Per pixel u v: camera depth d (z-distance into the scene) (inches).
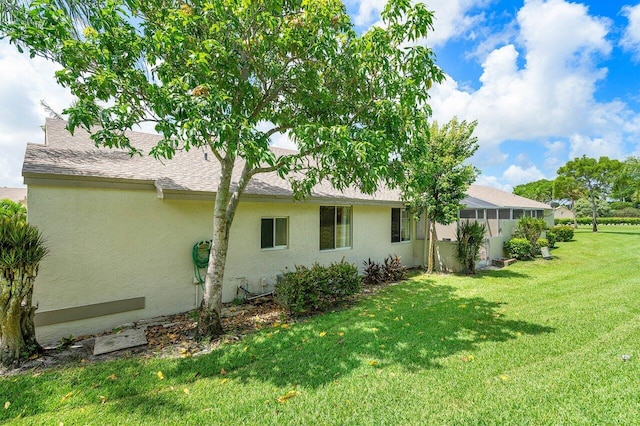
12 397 128.9
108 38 160.2
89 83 158.7
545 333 196.4
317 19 183.2
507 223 545.6
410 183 233.0
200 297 260.5
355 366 156.8
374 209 413.1
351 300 286.0
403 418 116.0
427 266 456.8
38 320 188.5
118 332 201.5
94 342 188.1
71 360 164.4
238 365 158.9
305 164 394.0
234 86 186.4
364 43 190.2
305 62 202.7
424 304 270.8
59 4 163.2
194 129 139.9
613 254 563.2
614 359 158.7
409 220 473.1
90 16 164.7
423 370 151.6
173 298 246.2
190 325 220.8
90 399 128.8
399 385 138.4
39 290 189.9
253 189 280.4
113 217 217.2
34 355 164.7
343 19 197.0
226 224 207.5
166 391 135.0
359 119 218.8
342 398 129.0
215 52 169.0
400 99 193.0
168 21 166.1
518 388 134.0
